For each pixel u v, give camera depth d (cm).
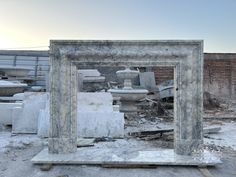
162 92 1067
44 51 1226
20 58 1215
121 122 525
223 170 351
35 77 1177
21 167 355
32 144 472
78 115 525
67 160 357
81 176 324
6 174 332
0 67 950
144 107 938
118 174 330
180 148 387
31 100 586
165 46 386
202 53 384
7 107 600
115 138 511
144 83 1186
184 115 388
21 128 553
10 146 455
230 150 450
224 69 1302
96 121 522
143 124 703
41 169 342
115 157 371
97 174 330
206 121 790
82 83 1030
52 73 388
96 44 386
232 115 903
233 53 1304
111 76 1217
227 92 1297
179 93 390
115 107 607
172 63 392
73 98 395
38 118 554
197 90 388
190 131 387
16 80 924
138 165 353
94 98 586
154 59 391
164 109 920
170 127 648
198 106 388
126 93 765
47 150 407
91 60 392
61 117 389
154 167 352
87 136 508
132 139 515
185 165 356
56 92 389
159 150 414
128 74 787
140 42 385
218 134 594
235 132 619
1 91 717
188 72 386
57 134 389
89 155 380
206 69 1294
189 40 382
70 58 390
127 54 386
